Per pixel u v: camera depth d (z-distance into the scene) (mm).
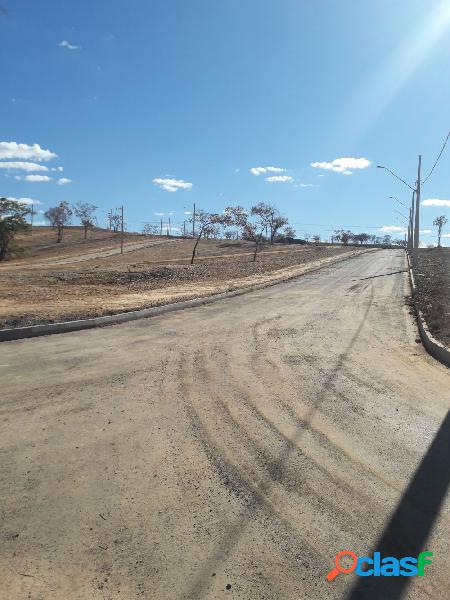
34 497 4254
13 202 66875
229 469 4801
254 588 3186
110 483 4504
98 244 88500
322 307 17859
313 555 3518
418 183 40000
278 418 6215
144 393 7168
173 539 3674
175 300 18781
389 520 3963
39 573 3301
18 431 5715
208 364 8984
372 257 61906
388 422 6148
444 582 3273
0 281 27828
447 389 7598
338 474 4734
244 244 91375
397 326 13570
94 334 12008
